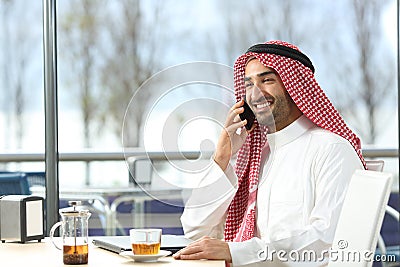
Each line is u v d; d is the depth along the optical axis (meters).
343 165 2.76
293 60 2.91
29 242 2.79
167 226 4.84
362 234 2.27
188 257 2.41
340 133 2.89
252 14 6.11
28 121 5.70
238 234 2.92
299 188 2.81
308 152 2.85
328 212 2.68
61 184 4.94
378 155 5.49
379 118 6.15
